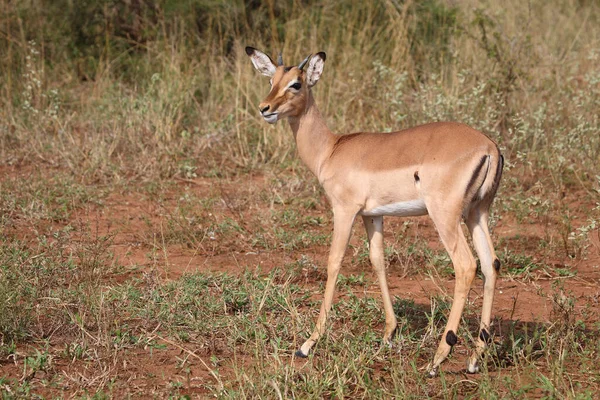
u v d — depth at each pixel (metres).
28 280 10.01
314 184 14.62
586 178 14.43
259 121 17.17
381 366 8.12
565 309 8.79
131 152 16.28
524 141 15.43
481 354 7.86
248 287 9.92
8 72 19.20
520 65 17.36
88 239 11.82
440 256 11.21
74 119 18.14
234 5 20.33
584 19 22.94
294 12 20.58
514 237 12.24
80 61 20.73
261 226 12.68
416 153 8.03
